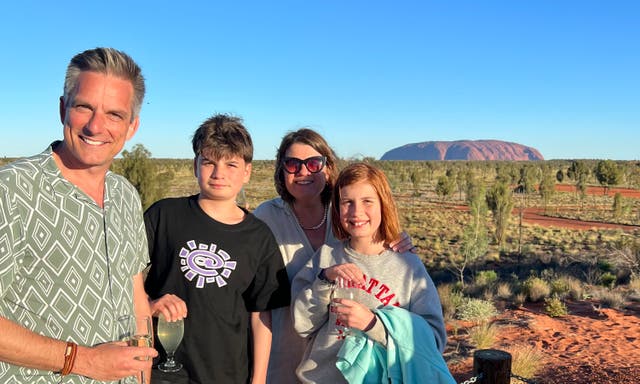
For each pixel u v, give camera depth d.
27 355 1.64
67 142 1.84
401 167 105.81
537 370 8.27
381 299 2.59
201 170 2.59
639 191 73.25
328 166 3.13
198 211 2.63
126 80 1.89
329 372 2.62
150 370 2.40
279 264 2.75
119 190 2.13
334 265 2.64
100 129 1.82
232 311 2.58
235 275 2.58
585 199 61.47
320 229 3.16
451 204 53.38
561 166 120.69
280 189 3.15
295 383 2.94
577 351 9.23
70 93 1.83
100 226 1.92
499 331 10.73
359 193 2.61
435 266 23.75
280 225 3.12
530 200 60.72
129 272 2.12
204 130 2.57
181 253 2.56
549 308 11.98
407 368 2.39
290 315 2.92
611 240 29.31
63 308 1.78
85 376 1.75
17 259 1.68
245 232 2.64
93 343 1.85
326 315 2.64
